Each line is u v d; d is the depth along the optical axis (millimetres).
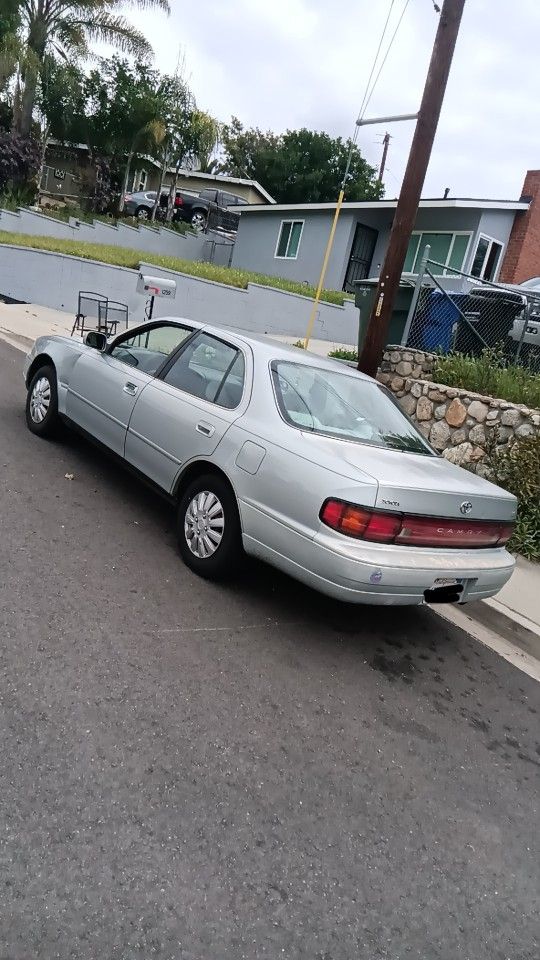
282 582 5020
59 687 3205
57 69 24625
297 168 44812
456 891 2646
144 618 4004
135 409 5375
